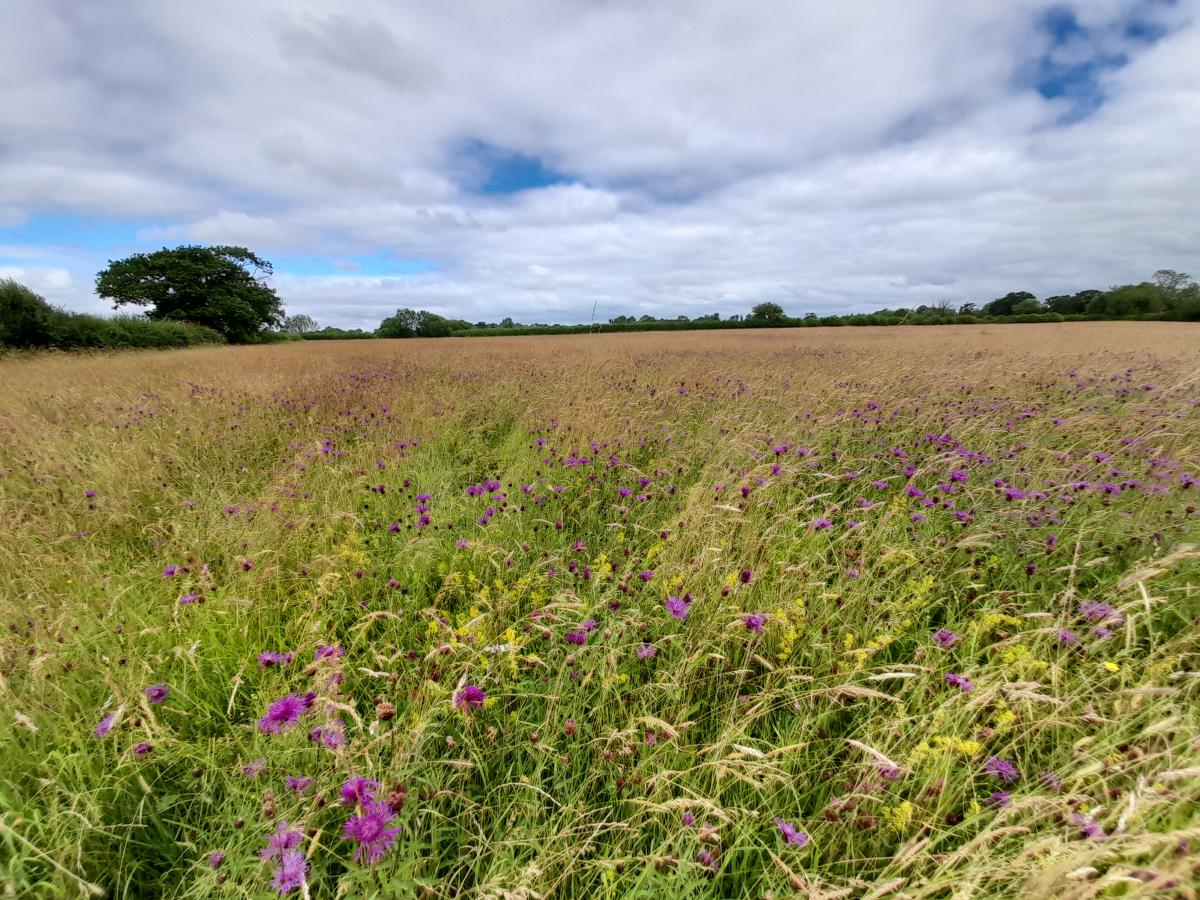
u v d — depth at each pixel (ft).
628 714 6.32
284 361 54.70
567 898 4.83
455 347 86.53
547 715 6.15
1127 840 4.00
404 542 10.60
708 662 7.36
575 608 7.77
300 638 7.86
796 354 54.34
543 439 18.02
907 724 5.82
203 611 8.08
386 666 7.28
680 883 4.62
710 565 8.62
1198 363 33.32
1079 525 9.52
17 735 5.90
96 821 4.94
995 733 5.50
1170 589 7.46
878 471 14.43
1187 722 5.35
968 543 8.64
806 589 8.17
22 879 4.26
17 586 9.13
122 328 91.76
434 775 5.58
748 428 15.87
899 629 7.52
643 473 13.79
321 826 5.06
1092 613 6.85
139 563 10.34
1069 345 59.11
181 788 5.75
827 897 3.96
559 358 49.29
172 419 21.71
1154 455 12.48
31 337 75.56
